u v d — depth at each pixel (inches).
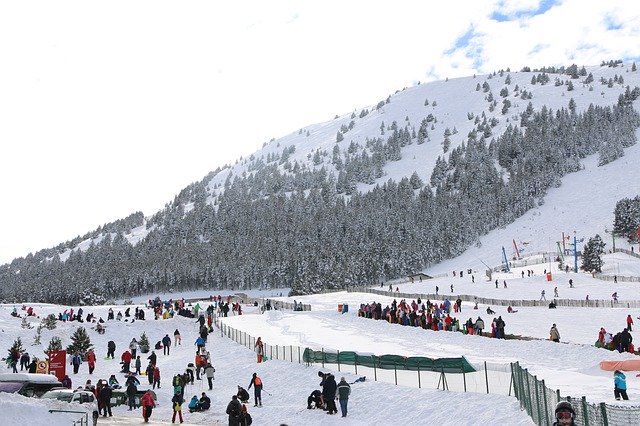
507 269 4493.1
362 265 6161.4
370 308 2206.0
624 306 2532.0
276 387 1273.4
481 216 7332.7
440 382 994.1
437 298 3174.2
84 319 2623.0
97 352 1925.4
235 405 884.0
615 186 7273.6
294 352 1453.0
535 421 688.4
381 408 970.1
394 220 7367.1
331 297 3368.6
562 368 1198.9
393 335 1809.8
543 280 3695.9
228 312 2785.4
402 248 6540.4
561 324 2037.4
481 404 858.1
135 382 1310.3
